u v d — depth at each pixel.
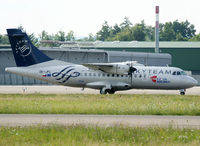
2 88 187.12
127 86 148.38
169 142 59.03
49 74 147.62
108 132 64.38
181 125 72.88
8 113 89.06
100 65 143.38
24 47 147.25
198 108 96.69
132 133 64.00
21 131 64.75
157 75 148.50
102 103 107.69
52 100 116.88
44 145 56.47
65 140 59.34
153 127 69.19
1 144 56.88
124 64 146.50
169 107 98.06
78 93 154.75
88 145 56.25
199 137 61.72
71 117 82.62
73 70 149.00
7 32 146.50
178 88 150.25
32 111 90.56
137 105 103.00
